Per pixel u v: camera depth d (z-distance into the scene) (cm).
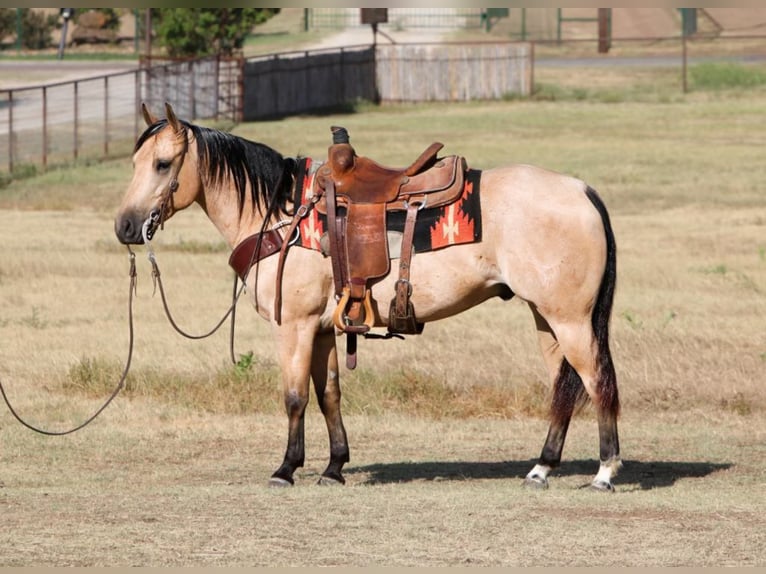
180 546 827
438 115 5503
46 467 1176
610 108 5625
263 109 5422
